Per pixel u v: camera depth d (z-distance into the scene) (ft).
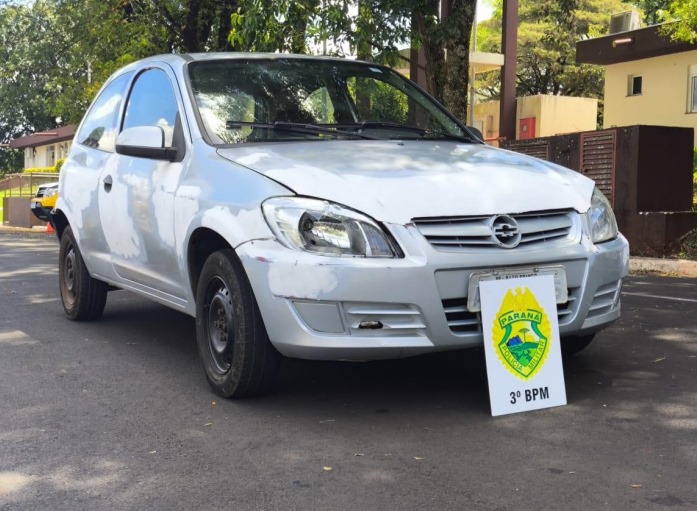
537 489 10.30
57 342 19.49
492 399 13.11
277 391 14.90
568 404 13.79
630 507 9.73
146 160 17.37
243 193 13.75
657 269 33.65
